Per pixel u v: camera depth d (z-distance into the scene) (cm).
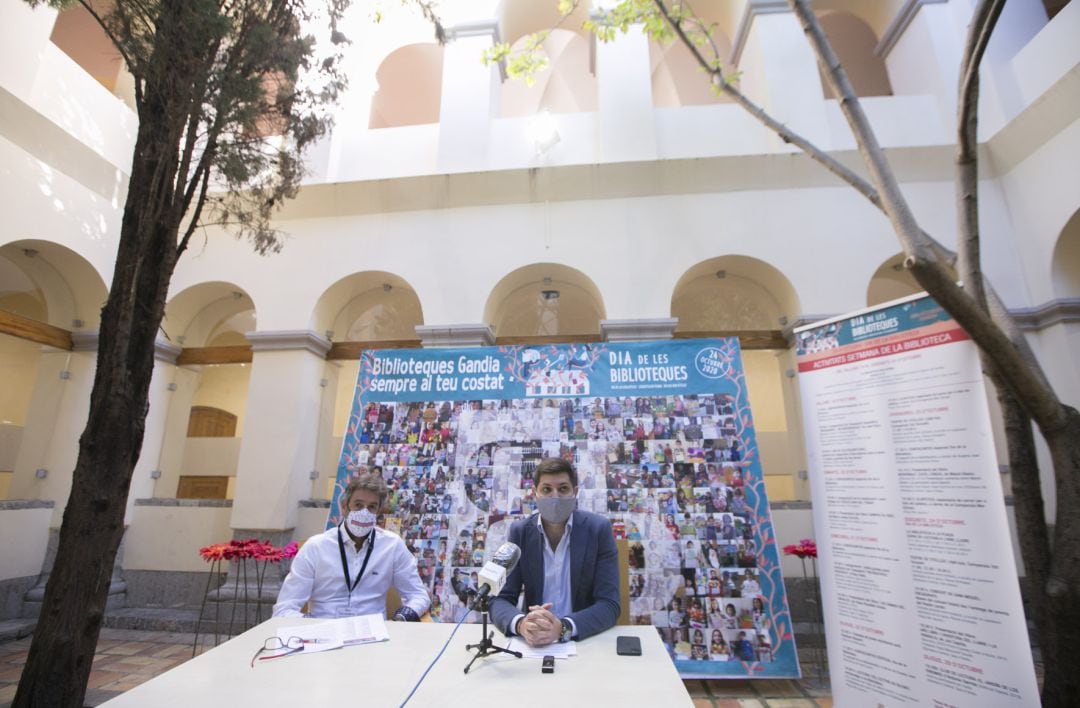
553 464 245
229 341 978
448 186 613
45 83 528
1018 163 545
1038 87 542
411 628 216
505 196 612
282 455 559
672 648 373
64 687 210
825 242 566
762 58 646
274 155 337
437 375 478
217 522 580
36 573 541
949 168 571
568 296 691
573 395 461
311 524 561
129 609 546
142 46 249
